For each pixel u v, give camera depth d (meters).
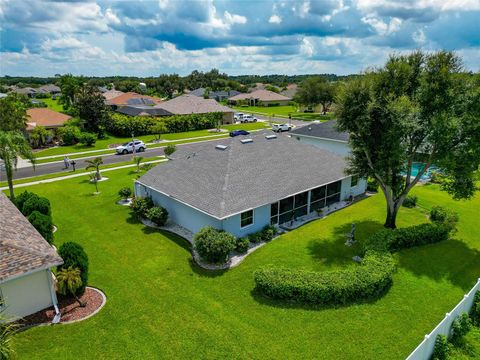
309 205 25.84
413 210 26.58
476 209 26.98
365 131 19.70
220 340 13.22
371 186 31.27
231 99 130.62
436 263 18.75
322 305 15.12
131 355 12.60
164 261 19.23
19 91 151.50
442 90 18.67
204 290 16.48
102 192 31.73
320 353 12.48
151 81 177.62
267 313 14.69
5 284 13.72
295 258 19.34
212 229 19.08
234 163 24.08
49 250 15.46
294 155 27.75
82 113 60.66
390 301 15.40
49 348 12.96
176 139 60.66
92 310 15.06
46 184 34.56
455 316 13.25
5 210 19.61
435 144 19.48
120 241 21.72
